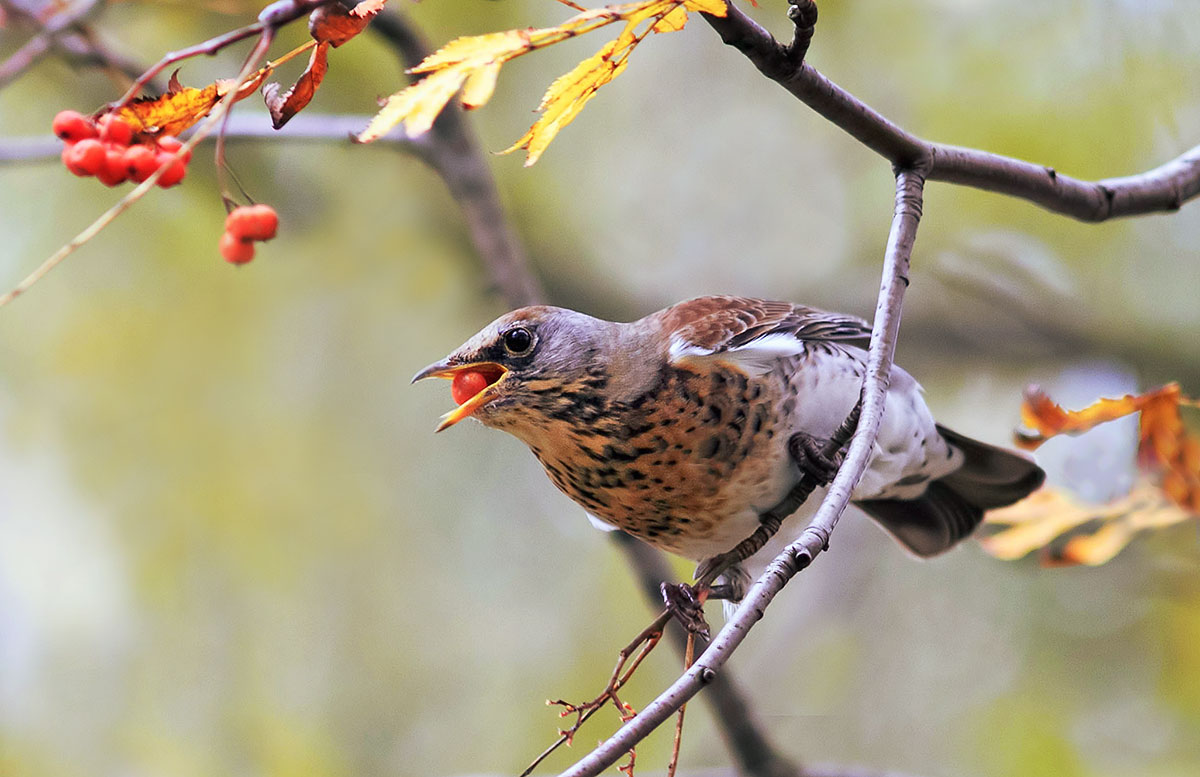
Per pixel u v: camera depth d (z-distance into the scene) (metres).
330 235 12.23
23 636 11.61
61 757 11.34
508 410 6.96
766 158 12.80
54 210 11.98
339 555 12.04
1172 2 10.91
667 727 11.65
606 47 4.36
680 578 11.42
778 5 11.34
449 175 9.31
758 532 5.83
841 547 12.56
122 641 11.68
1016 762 11.05
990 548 7.54
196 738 11.51
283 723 11.59
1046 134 10.88
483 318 12.51
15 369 11.95
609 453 6.91
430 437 12.51
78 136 4.80
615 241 12.99
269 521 11.93
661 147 12.84
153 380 12.03
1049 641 11.40
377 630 11.95
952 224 12.43
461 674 11.98
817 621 12.29
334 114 11.40
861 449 4.83
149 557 11.79
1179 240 12.27
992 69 11.04
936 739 11.60
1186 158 6.71
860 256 12.72
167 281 12.11
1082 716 11.09
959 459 8.25
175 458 11.93
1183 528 10.16
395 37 8.67
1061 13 10.97
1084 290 12.53
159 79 10.61
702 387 6.82
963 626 11.90
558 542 12.49
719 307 7.26
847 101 5.48
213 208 11.74
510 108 12.48
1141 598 11.20
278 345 12.23
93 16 7.96
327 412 12.25
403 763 11.66
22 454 11.88
